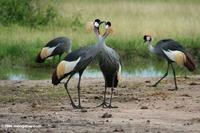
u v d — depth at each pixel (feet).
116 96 60.54
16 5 109.60
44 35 98.63
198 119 48.19
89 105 55.83
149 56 90.84
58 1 127.34
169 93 62.18
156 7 137.18
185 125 46.26
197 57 92.63
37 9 111.24
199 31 104.17
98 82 69.67
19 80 72.02
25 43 92.12
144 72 81.25
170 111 52.01
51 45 75.97
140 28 105.50
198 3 151.94
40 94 61.98
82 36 97.96
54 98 59.62
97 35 54.95
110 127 45.50
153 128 45.19
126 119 48.57
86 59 53.67
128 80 71.56
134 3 144.87
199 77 74.28
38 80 71.72
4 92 63.26
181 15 126.00
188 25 109.09
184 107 53.83
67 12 123.54
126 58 90.79
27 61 86.58
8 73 80.59
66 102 57.36
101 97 59.82
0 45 90.58
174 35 100.27
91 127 45.50
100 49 53.98
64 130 44.45
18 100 58.39
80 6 135.64
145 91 63.77
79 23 108.68
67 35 98.53
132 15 124.57
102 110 52.70
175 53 66.69
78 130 44.45
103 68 54.54
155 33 101.14
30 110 52.85
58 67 54.08
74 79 71.87
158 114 50.67
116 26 107.34
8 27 104.01
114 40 94.17
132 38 96.48
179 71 83.76
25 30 102.01
